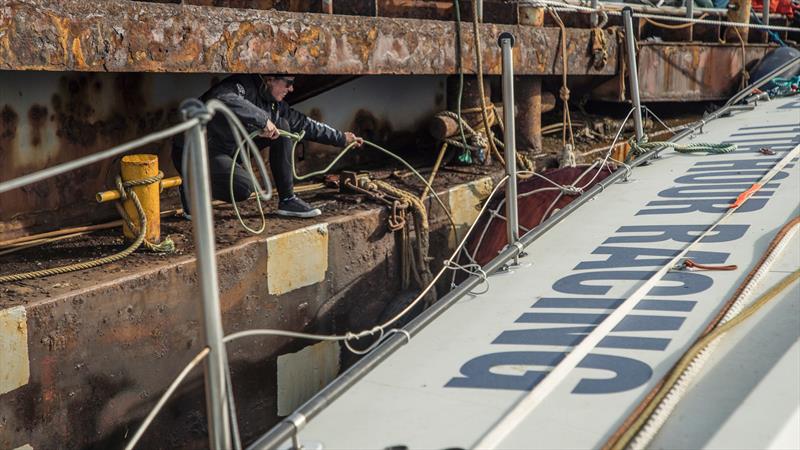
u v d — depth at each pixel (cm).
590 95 906
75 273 443
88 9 456
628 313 349
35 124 526
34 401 396
